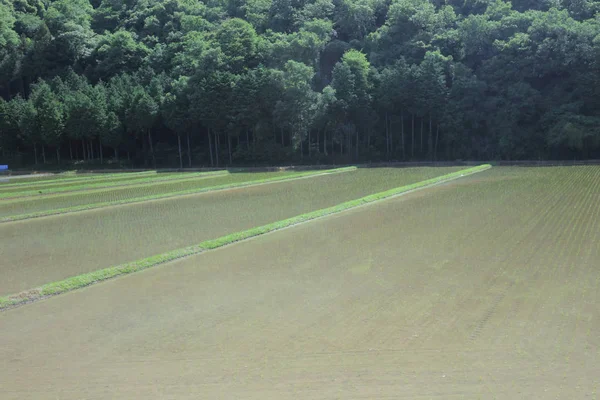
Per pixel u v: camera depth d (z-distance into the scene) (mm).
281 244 22250
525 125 74812
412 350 11195
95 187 48031
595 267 17078
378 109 82438
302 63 79500
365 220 27375
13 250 22906
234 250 21484
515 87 73250
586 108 72062
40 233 26828
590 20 76688
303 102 78500
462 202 32406
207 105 80188
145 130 87188
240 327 12852
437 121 79375
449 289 15250
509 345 11305
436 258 18891
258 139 82875
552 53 73062
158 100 85688
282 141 82750
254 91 79500
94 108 83875
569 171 53469
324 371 10367
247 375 10312
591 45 71125
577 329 12070
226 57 86750
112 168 85125
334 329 12523
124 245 23344
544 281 15750
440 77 77812
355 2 105250
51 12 114062
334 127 82125
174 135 94250
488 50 82500
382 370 10328
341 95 79500
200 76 83250
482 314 13164
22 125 85438
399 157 81938
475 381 9781
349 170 67562
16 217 31297
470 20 82250
